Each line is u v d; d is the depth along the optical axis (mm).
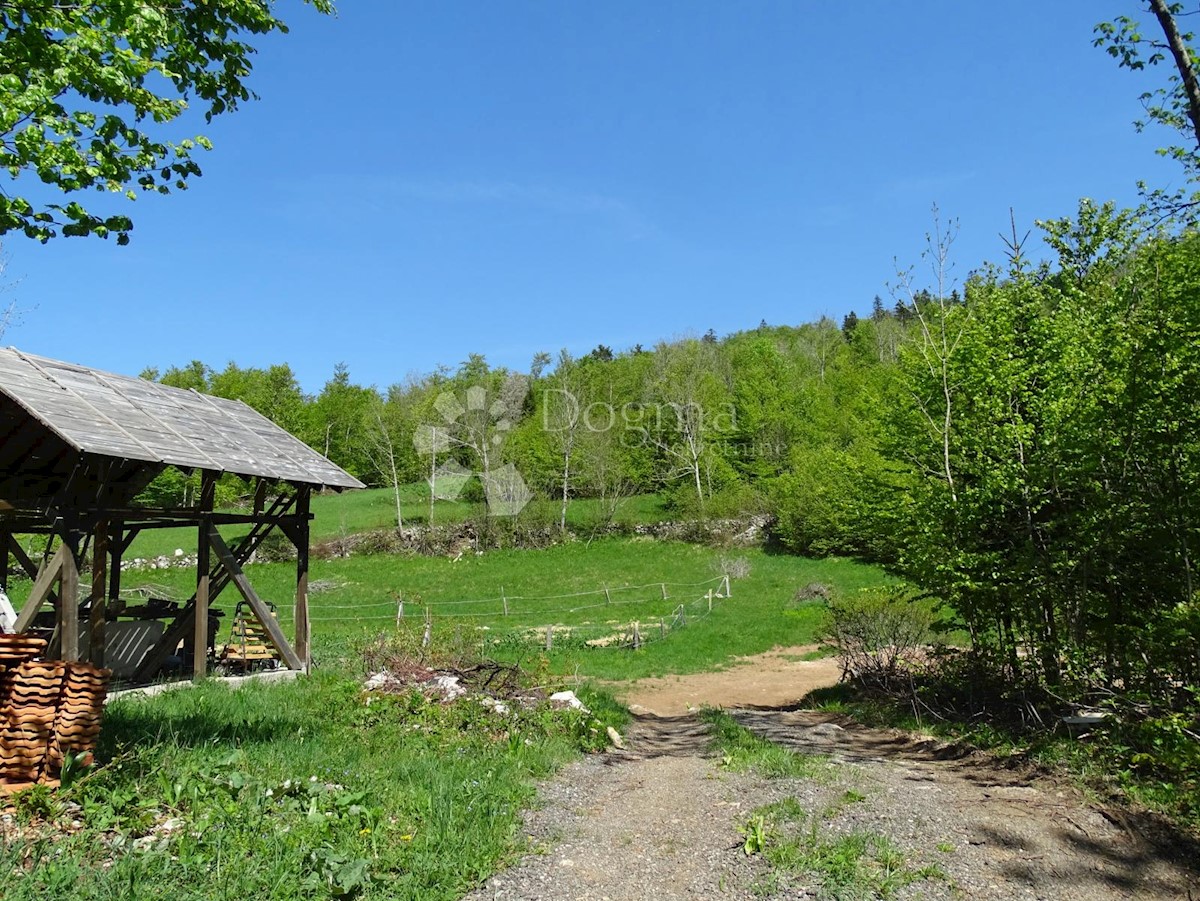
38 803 5566
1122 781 7758
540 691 12938
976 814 7023
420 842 5980
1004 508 12023
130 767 6562
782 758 9148
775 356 71688
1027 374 12398
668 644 24906
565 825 7023
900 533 13930
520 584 38344
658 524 47969
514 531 46500
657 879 5730
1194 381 8781
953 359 13234
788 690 19250
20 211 6949
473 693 11938
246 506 52406
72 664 6152
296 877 5043
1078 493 11117
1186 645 8734
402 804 6816
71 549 10773
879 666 15688
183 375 80688
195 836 5488
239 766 7152
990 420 12406
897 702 14141
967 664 13234
